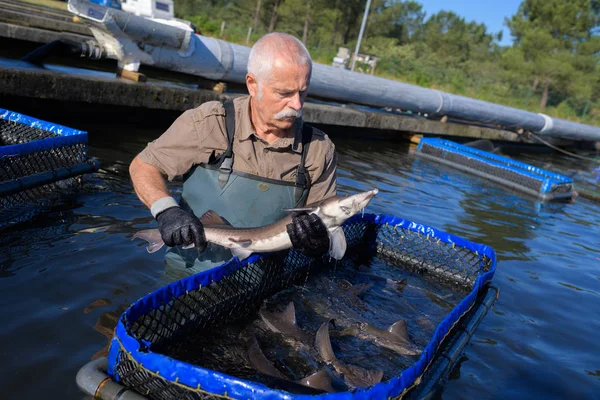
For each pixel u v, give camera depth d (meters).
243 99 4.04
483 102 18.41
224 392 2.49
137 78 9.89
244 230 3.79
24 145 5.34
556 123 20.88
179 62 10.79
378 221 5.92
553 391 3.84
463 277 5.47
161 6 17.84
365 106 17.28
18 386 2.91
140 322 3.17
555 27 56.78
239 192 3.99
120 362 2.79
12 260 4.34
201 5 67.75
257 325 3.96
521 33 59.12
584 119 49.72
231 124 3.91
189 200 4.14
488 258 5.30
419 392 3.19
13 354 3.18
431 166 12.59
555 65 52.19
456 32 80.06
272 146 3.92
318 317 4.28
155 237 4.00
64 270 4.30
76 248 4.73
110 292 4.08
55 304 3.80
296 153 4.02
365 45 62.19
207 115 3.88
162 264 4.66
